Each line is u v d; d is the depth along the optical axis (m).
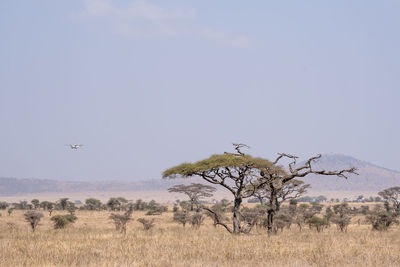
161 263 37.00
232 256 41.53
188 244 53.53
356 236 70.25
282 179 81.94
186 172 79.88
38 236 65.12
